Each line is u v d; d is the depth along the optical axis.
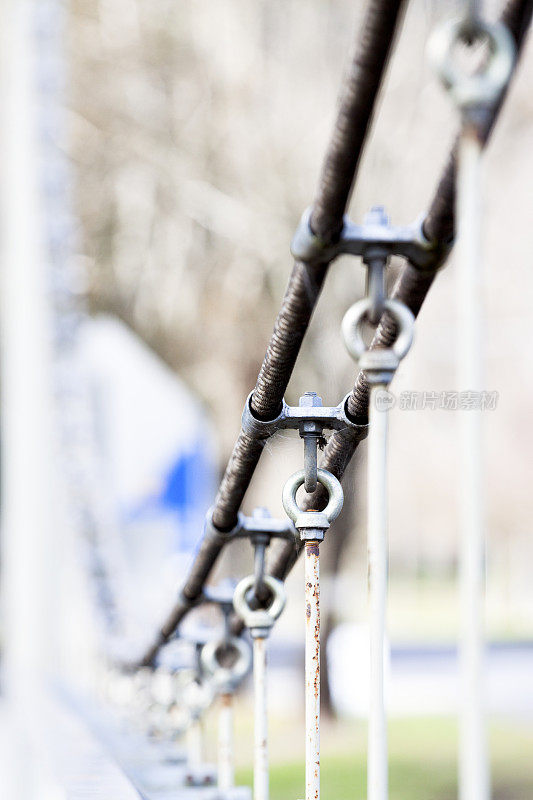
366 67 1.22
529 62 11.62
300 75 13.34
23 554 10.59
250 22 13.39
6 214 11.12
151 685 4.85
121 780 2.92
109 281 14.05
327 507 1.87
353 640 16.92
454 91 1.07
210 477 13.67
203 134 13.62
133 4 13.48
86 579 7.43
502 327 15.97
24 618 10.54
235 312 14.09
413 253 1.46
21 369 10.98
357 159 1.32
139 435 13.44
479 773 1.06
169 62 13.63
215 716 10.39
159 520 13.27
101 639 6.99
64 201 11.12
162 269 14.05
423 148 11.89
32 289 10.88
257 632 2.42
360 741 12.30
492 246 14.07
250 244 13.62
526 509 26.91
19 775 4.93
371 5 1.17
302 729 13.42
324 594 13.91
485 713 1.06
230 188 13.58
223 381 14.45
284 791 8.43
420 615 45.06
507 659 22.52
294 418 1.84
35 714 5.46
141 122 13.66
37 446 10.88
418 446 20.11
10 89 11.19
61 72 11.38
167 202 13.89
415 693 17.66
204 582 2.99
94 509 7.62
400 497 29.22
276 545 2.57
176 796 3.24
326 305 10.70
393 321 1.55
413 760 11.38
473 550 1.07
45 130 11.09
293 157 13.43
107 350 13.45
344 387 5.58
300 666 14.67
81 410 8.77
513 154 12.95
